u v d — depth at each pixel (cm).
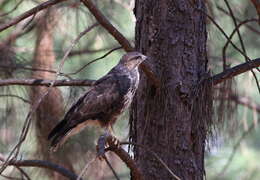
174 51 1030
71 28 1461
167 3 1041
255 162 1727
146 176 1029
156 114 1032
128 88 1156
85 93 1173
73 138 1373
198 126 1021
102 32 1440
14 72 1301
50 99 1269
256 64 1024
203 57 1048
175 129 1021
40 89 1281
